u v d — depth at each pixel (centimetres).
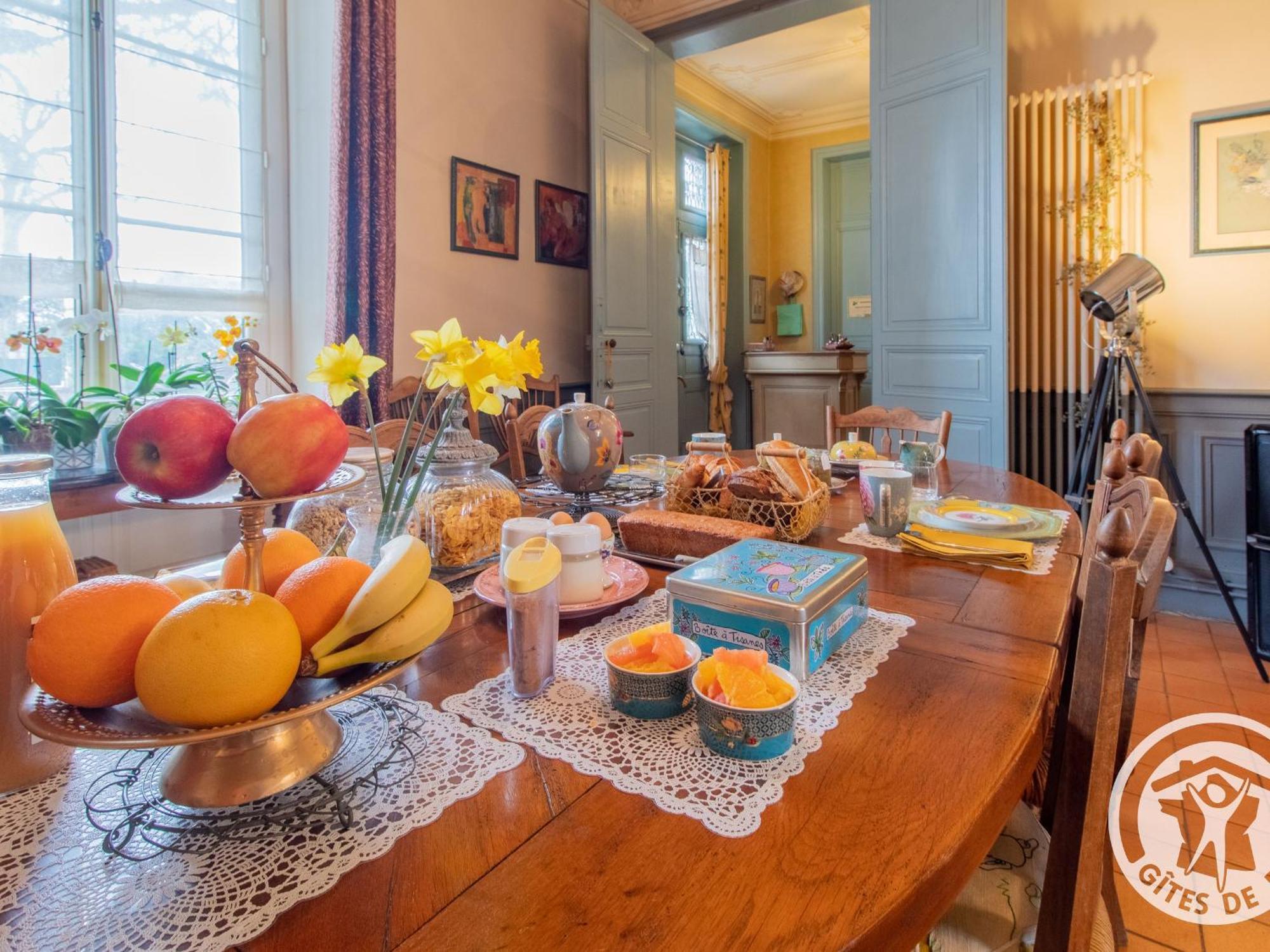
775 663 73
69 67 223
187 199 257
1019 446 353
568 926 42
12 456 59
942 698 69
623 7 425
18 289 214
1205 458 316
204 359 260
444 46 326
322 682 56
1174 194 318
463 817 52
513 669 70
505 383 97
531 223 378
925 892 45
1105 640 66
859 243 605
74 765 60
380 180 283
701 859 47
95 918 42
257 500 55
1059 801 70
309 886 45
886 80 354
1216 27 307
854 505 160
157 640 46
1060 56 340
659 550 116
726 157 568
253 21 275
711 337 574
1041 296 346
